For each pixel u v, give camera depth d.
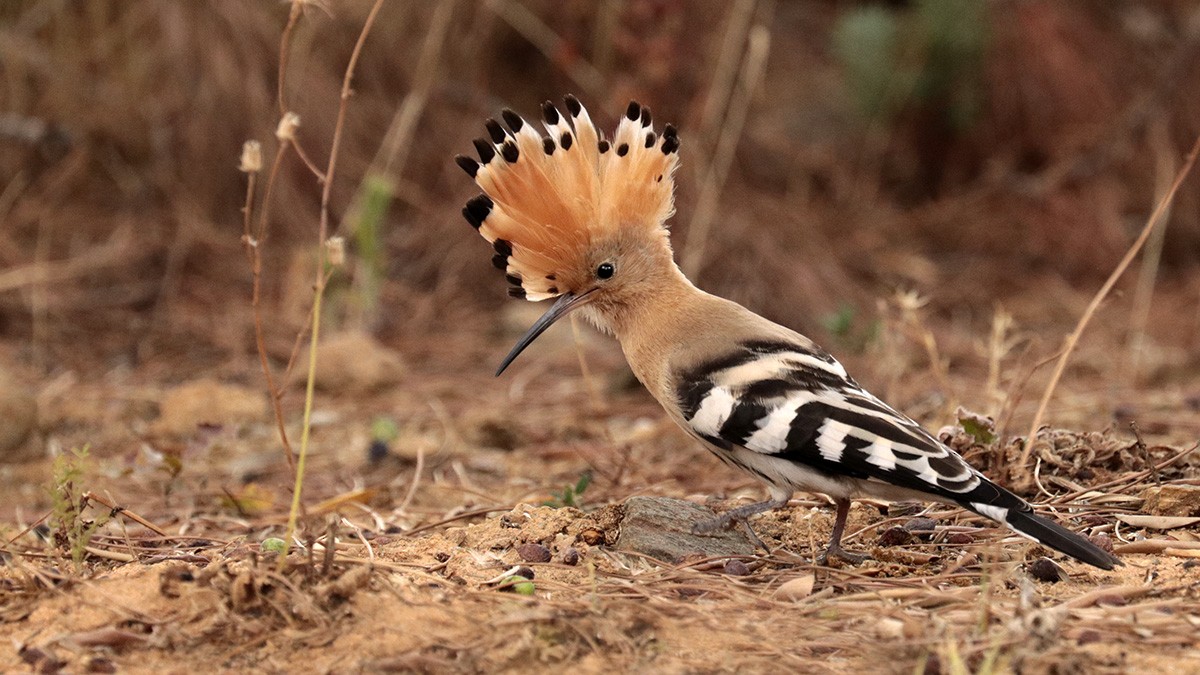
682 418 7.66
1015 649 5.92
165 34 16.59
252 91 16.42
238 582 6.43
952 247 17.28
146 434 12.12
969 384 12.84
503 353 14.66
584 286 8.09
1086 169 17.50
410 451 11.19
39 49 17.11
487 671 6.00
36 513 10.13
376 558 7.37
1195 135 17.55
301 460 6.68
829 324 13.59
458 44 17.52
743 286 15.55
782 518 8.32
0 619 6.55
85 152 16.77
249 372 13.81
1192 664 5.91
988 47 17.88
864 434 6.90
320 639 6.25
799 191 17.97
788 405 7.14
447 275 16.14
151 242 16.05
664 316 8.05
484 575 7.12
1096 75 17.86
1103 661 5.93
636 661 6.07
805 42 21.25
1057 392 12.63
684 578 7.13
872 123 18.52
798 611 6.61
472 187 16.72
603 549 7.57
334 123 16.64
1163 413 11.55
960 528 7.86
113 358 14.29
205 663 6.14
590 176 8.02
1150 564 7.25
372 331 14.97
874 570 7.27
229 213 16.48
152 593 6.67
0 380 12.17
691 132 16.41
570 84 17.61
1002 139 18.06
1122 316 15.64
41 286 15.40
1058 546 6.46
